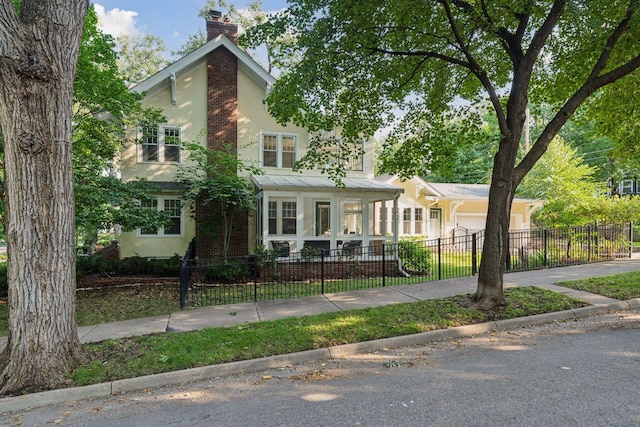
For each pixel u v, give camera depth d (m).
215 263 11.61
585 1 6.36
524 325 6.12
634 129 10.32
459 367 4.47
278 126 14.16
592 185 16.66
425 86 9.62
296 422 3.31
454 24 7.14
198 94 13.45
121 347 5.23
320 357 4.99
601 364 4.34
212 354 4.88
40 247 4.37
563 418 3.19
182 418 3.51
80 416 3.65
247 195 11.83
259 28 7.48
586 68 8.99
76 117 9.89
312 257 12.02
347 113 9.19
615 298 7.13
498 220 6.77
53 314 4.40
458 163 30.33
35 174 4.34
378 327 5.81
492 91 7.00
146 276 11.83
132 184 11.22
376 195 13.15
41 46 4.24
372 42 7.73
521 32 7.19
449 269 12.46
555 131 6.93
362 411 3.47
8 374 4.19
